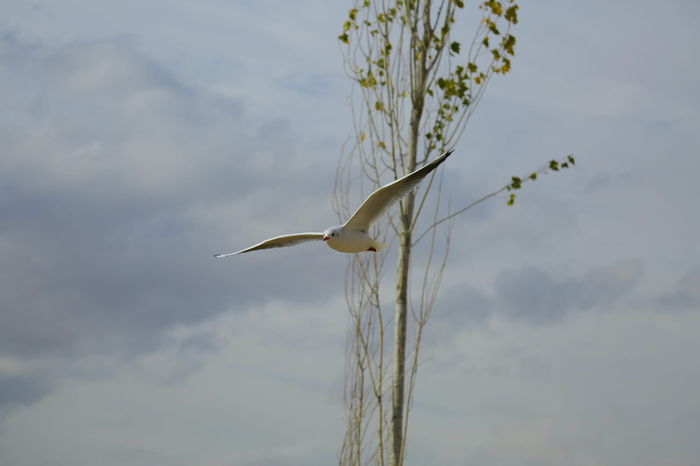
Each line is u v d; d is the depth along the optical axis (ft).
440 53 61.31
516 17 60.54
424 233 59.82
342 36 62.64
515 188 60.95
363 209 31.99
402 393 58.39
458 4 61.46
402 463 56.70
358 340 58.18
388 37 62.28
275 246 34.04
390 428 57.93
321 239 33.40
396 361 58.95
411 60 61.52
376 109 61.62
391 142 60.95
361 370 57.88
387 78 61.67
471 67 60.80
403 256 60.03
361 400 57.41
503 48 60.64
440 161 31.86
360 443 56.54
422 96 61.16
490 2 60.70
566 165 61.41
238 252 34.63
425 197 60.59
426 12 61.87
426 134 60.90
